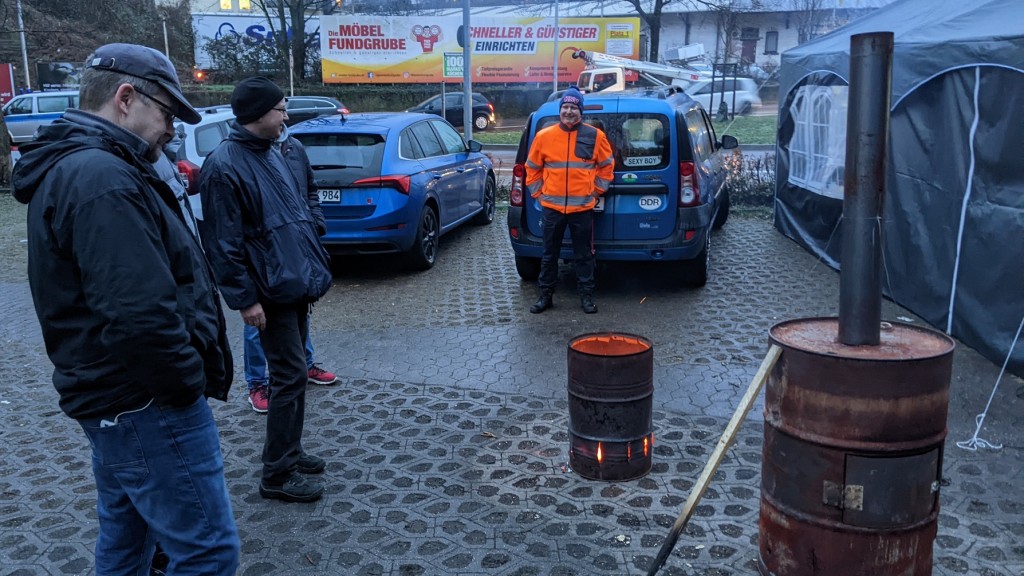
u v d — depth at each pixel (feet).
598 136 21.71
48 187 6.93
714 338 20.25
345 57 124.77
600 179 22.03
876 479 7.91
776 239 32.24
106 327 6.88
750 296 24.11
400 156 27.07
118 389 7.30
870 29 25.91
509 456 14.12
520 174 24.43
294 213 12.37
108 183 6.84
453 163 31.53
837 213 26.94
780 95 33.04
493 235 34.76
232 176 11.71
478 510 12.27
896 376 7.70
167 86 7.55
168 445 7.55
